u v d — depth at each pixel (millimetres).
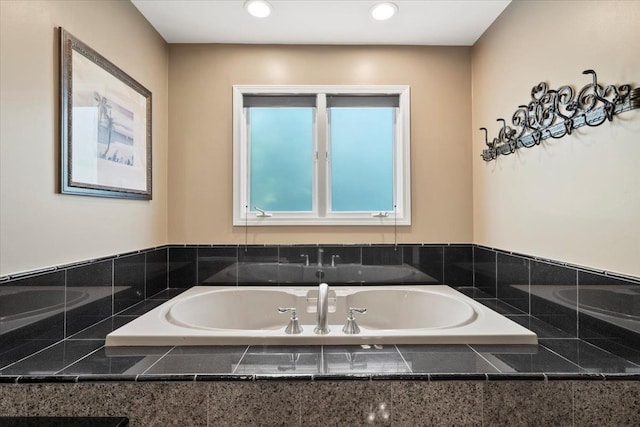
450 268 2328
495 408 1056
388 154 2453
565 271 1467
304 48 2332
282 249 2291
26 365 1120
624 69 1194
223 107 2318
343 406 1056
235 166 2301
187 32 2182
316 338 1297
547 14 1594
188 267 2297
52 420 972
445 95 2352
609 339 1245
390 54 2344
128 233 1842
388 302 2154
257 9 1933
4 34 1120
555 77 1548
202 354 1212
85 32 1503
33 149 1226
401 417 1058
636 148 1147
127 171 1806
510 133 1860
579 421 1056
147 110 2023
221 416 1053
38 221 1249
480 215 2252
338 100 2363
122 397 1045
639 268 1143
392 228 2324
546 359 1174
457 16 2020
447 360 1162
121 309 1762
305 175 2438
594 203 1321
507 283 1922
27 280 1201
